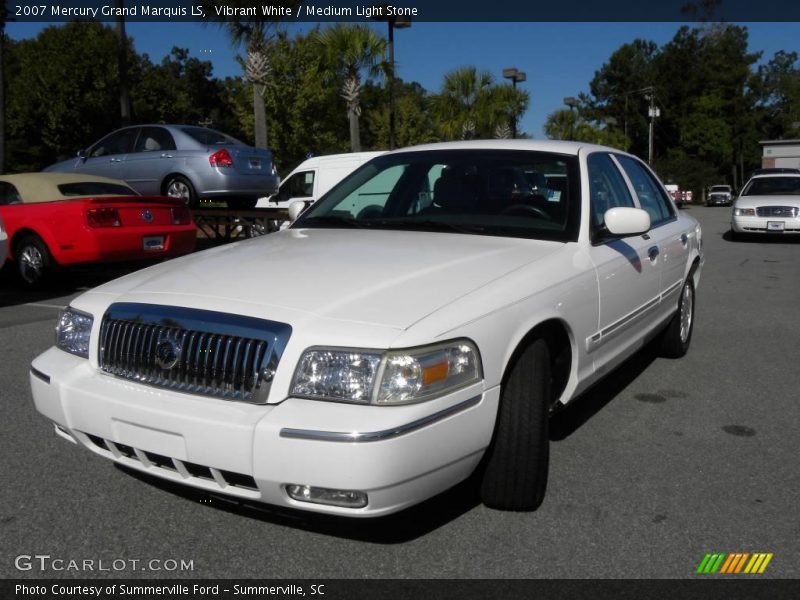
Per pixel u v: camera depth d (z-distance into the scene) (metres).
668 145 77.06
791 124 86.50
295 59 37.62
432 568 2.94
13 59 44.84
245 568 2.94
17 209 9.34
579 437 4.37
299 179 13.85
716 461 4.00
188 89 66.19
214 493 2.88
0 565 2.95
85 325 3.28
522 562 2.98
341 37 23.00
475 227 4.05
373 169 4.77
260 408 2.75
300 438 2.61
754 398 5.14
